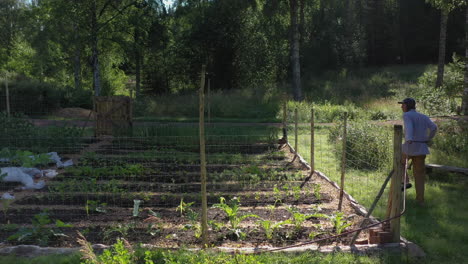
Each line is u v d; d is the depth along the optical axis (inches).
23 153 330.0
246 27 1366.9
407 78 1254.9
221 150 442.6
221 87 1397.6
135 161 373.7
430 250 173.6
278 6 1023.0
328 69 1503.4
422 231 194.2
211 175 313.7
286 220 195.9
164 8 1180.5
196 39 1341.0
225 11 1267.2
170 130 517.7
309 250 170.6
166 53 1366.9
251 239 189.3
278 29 1392.7
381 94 1029.2
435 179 300.0
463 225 202.8
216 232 196.9
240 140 498.9
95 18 950.4
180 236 194.1
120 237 192.5
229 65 1381.6
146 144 469.1
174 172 331.0
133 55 1105.4
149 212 227.9
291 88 1202.0
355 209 232.5
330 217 198.7
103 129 517.3
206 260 149.7
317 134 564.7
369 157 348.2
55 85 927.7
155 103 841.5
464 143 359.6
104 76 1353.3
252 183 296.7
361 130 376.8
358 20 1785.2
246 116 814.5
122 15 990.4
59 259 161.9
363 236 191.8
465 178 298.8
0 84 783.7
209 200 256.2
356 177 311.6
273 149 451.8
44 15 937.5
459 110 509.0
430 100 617.9
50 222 211.8
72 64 1237.7
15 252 170.9
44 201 250.4
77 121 709.9
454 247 175.6
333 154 408.8
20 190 276.4
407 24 1795.0
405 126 238.7
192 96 916.0
